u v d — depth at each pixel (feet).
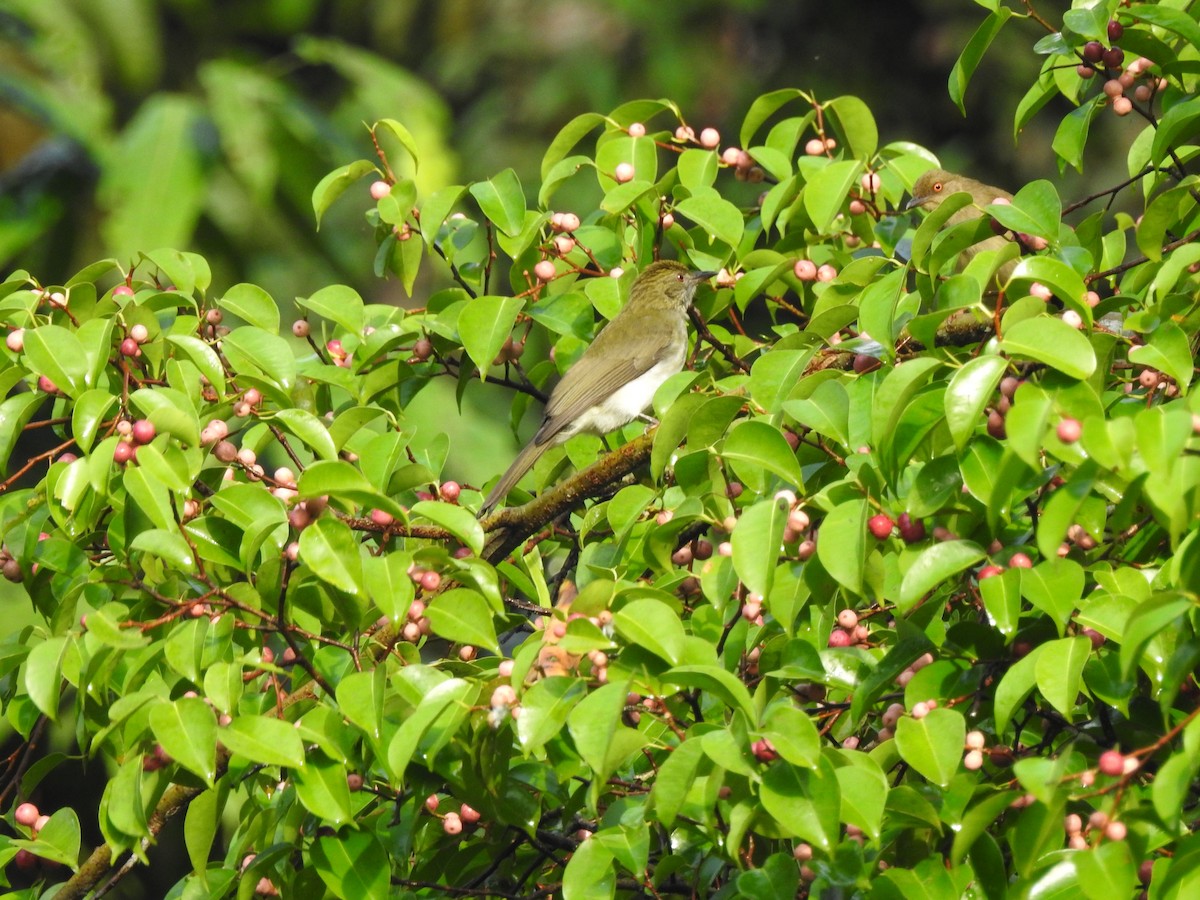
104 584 27.99
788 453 23.80
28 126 82.74
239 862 28.14
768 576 22.31
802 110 92.12
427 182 83.61
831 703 25.59
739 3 91.35
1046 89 32.27
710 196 32.32
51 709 23.77
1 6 85.05
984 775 23.58
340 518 27.58
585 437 37.50
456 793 25.54
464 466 70.69
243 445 31.07
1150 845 21.44
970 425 20.92
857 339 27.61
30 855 28.37
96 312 30.04
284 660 25.90
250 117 78.23
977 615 25.72
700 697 26.58
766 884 22.88
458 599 24.12
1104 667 22.48
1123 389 26.32
